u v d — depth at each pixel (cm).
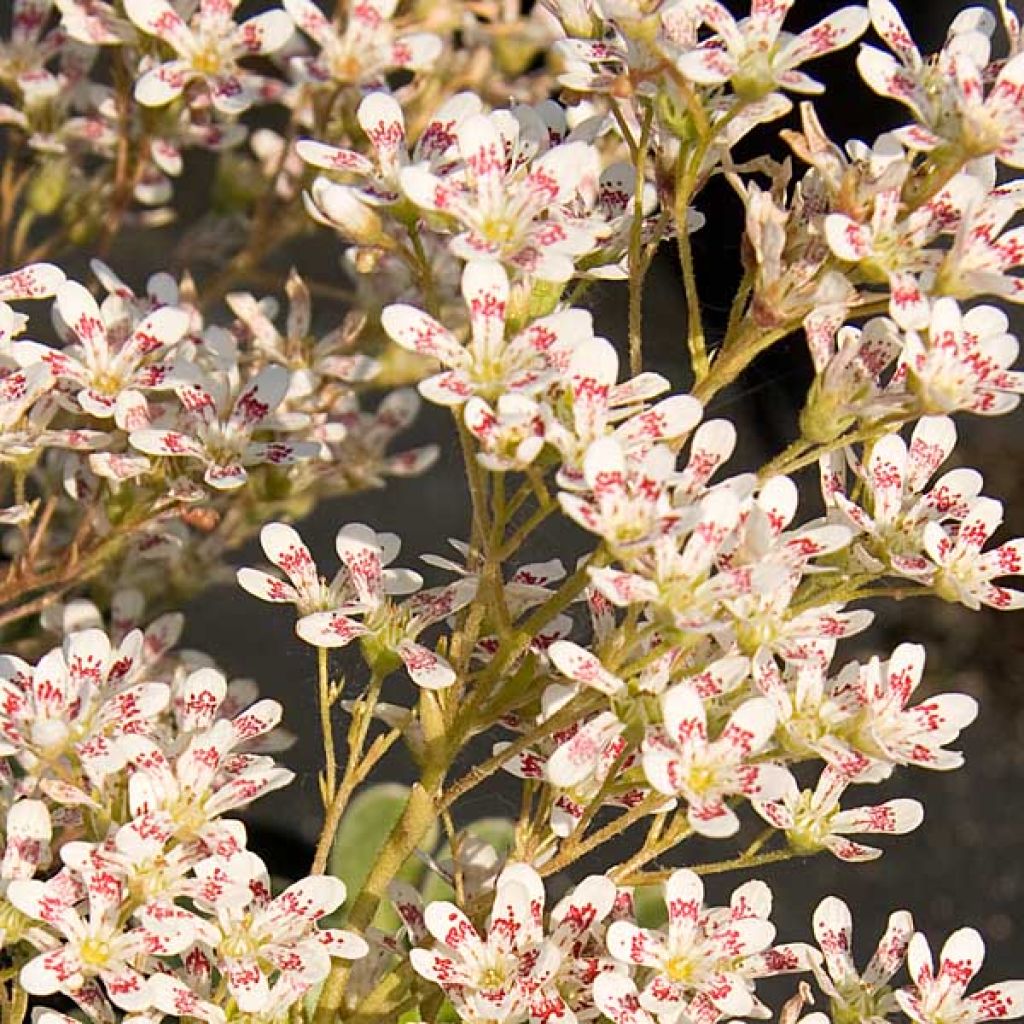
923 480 53
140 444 54
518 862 53
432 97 62
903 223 52
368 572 53
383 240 53
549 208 52
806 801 52
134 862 52
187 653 60
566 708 52
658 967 52
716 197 84
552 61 64
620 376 84
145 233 85
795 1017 53
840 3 88
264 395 56
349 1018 54
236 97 58
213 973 54
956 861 86
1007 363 52
